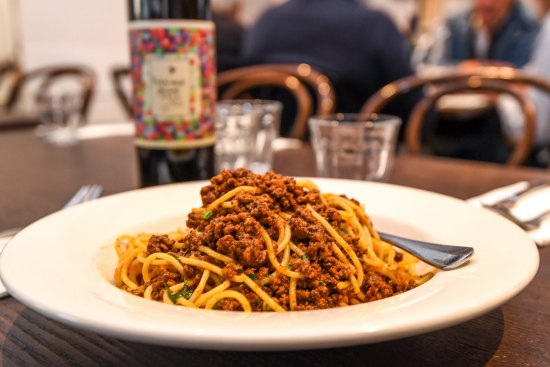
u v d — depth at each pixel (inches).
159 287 21.5
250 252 21.0
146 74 35.3
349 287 21.4
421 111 72.9
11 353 18.3
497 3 159.8
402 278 23.9
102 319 15.1
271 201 23.1
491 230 23.7
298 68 77.4
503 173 47.3
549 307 21.4
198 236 22.7
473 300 16.0
